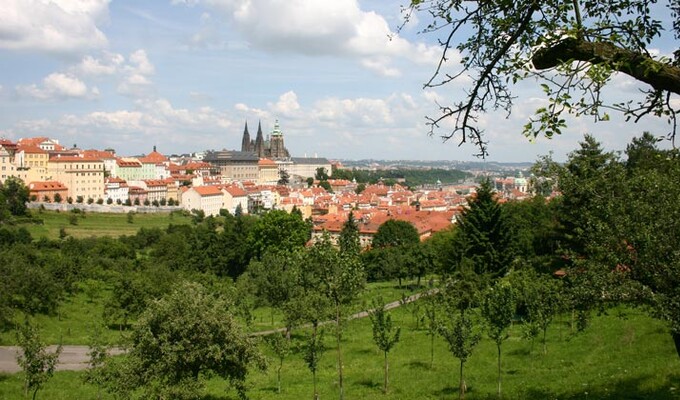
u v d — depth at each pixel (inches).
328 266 1289.4
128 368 1097.4
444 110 419.8
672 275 625.3
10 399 1354.6
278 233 4640.8
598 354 1337.4
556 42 374.6
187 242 5216.5
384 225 5191.9
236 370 1163.3
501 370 1385.3
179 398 1069.8
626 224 668.1
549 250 2736.2
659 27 413.1
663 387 940.6
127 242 5664.4
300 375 1596.9
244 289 2792.8
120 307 2566.4
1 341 2143.2
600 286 677.9
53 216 7106.3
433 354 1707.7
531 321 1551.4
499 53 398.0
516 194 7608.3
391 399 1224.2
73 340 2268.7
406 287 3678.6
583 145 2144.4
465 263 2487.7
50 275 2886.3
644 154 2160.4
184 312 1111.0
